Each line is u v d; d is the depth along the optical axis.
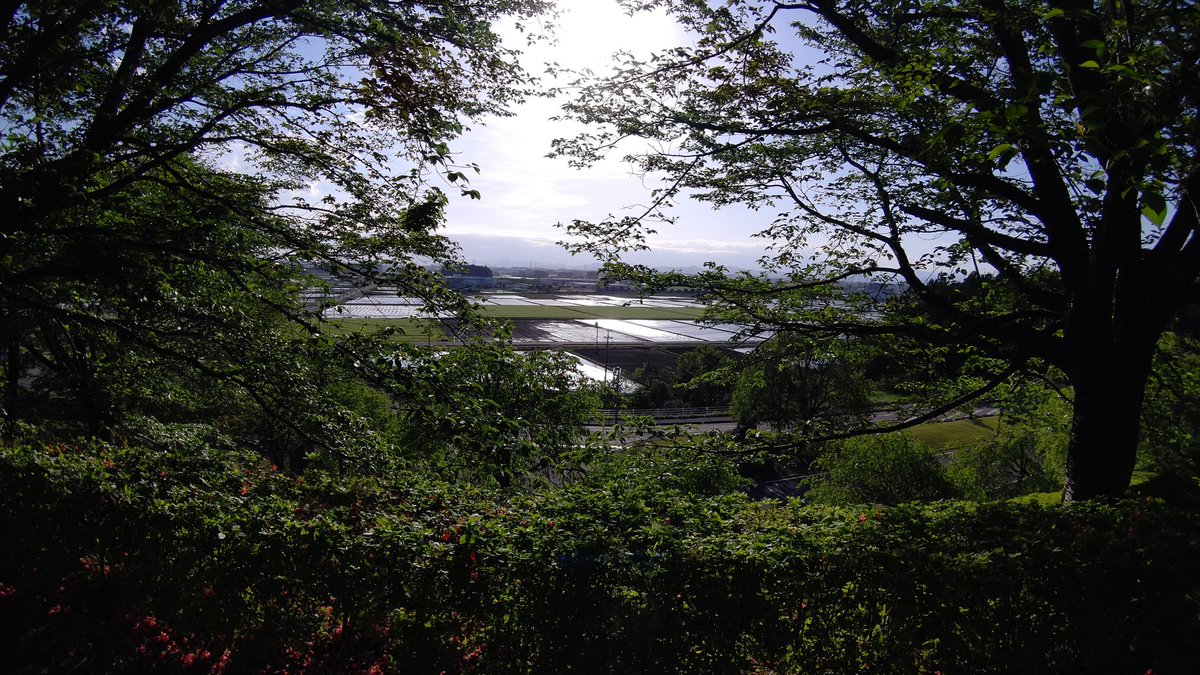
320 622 5.19
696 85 9.52
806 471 37.75
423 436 10.54
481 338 10.66
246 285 9.88
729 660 4.69
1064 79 6.59
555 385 16.23
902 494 29.53
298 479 6.97
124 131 9.95
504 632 4.81
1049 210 8.45
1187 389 10.91
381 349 9.31
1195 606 4.85
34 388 14.97
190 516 5.44
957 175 8.10
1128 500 6.27
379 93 9.21
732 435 10.20
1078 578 4.89
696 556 4.80
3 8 7.92
